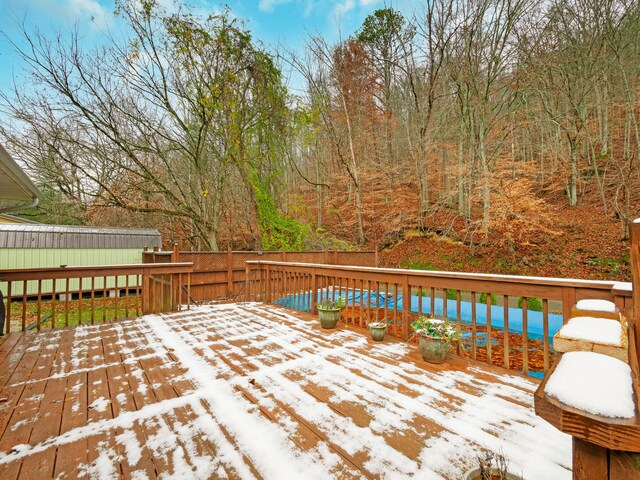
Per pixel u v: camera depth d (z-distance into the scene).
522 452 1.66
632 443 0.56
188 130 10.41
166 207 12.98
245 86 10.18
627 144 10.46
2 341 3.56
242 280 7.46
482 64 11.29
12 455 1.65
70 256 10.45
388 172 14.59
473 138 11.27
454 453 1.66
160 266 5.02
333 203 16.47
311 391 2.38
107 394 2.33
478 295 8.38
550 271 9.27
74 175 12.02
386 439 1.79
